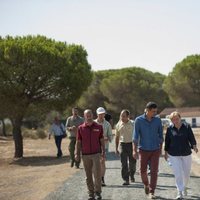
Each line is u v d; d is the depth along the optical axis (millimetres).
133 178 15656
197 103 94688
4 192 16703
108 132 15562
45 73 34906
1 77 34250
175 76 92750
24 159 34125
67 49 36875
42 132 62719
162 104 106438
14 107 35031
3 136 71438
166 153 12398
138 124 12383
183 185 12117
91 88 100188
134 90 96750
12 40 36031
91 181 12602
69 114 68438
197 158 25125
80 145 12648
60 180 17875
